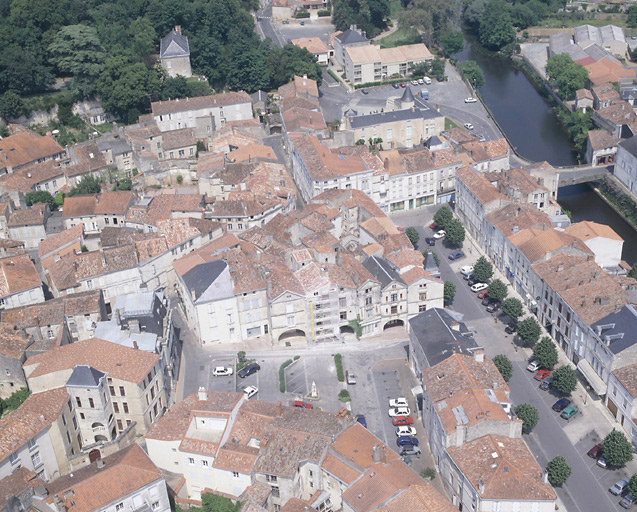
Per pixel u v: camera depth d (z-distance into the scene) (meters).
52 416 184.38
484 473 169.00
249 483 175.25
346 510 166.88
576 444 198.12
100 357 198.88
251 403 194.75
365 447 177.62
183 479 182.62
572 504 181.25
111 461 172.75
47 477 184.75
